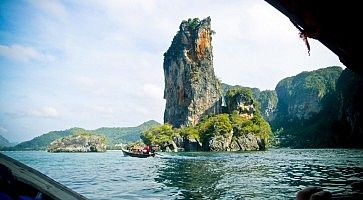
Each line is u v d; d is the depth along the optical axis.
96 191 23.48
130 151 94.06
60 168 50.06
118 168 48.41
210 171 39.69
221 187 24.22
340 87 186.88
